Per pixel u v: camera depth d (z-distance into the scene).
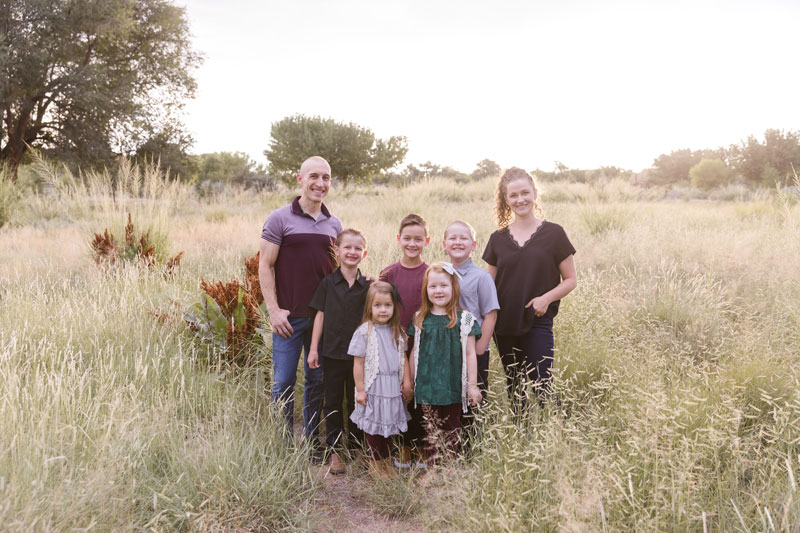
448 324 3.13
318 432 3.53
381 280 3.56
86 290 6.00
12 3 20.48
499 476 2.58
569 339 4.25
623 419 3.06
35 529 2.15
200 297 4.91
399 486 3.01
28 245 9.77
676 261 7.00
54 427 2.82
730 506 2.52
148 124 25.08
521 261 3.28
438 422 3.10
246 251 9.22
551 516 2.35
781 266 6.05
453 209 13.41
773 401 3.34
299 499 2.96
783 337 4.38
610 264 7.21
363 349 3.21
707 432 2.80
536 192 3.50
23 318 4.82
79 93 21.66
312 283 3.48
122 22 22.72
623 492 2.31
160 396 3.54
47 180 8.61
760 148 41.41
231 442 3.10
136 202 8.34
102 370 3.63
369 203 15.39
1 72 19.73
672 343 4.37
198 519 2.43
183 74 26.56
